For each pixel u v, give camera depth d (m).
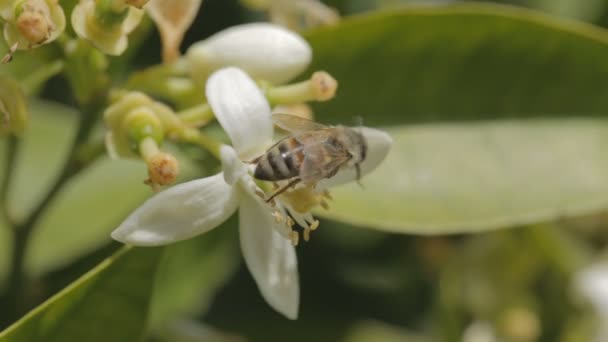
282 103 0.30
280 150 0.29
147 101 0.30
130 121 0.30
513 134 0.33
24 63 0.33
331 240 0.37
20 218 0.34
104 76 0.31
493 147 0.33
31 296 0.33
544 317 0.37
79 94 0.31
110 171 0.36
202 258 0.35
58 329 0.29
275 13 0.33
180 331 0.36
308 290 0.37
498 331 0.37
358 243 0.38
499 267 0.37
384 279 0.38
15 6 0.29
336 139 0.29
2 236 0.35
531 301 0.37
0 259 0.35
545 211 0.33
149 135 0.30
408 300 0.38
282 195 0.29
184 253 0.34
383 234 0.38
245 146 0.29
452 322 0.37
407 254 0.38
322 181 0.30
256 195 0.29
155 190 0.29
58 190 0.32
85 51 0.30
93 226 0.35
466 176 0.33
